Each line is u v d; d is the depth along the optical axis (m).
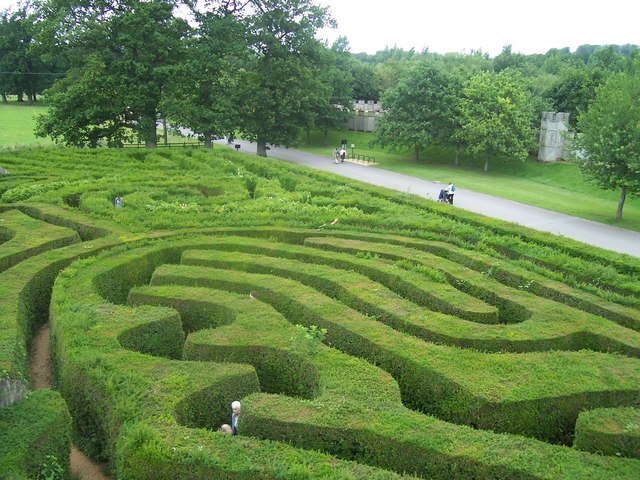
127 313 16.47
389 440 10.96
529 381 13.17
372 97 90.56
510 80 57.78
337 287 18.77
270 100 57.97
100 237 24.50
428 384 13.59
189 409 12.48
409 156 67.69
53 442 11.41
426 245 23.66
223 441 10.83
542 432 12.61
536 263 22.47
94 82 44.38
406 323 16.17
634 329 17.41
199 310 17.52
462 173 56.78
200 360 14.87
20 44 105.62
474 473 10.38
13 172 34.44
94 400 12.82
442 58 101.19
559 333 15.77
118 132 49.06
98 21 45.62
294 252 21.95
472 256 22.28
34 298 19.17
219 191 33.34
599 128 38.25
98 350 14.24
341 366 13.72
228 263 20.83
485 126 54.44
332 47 90.81
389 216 27.50
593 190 47.78
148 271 21.75
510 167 58.16
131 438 10.73
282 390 14.58
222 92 52.69
